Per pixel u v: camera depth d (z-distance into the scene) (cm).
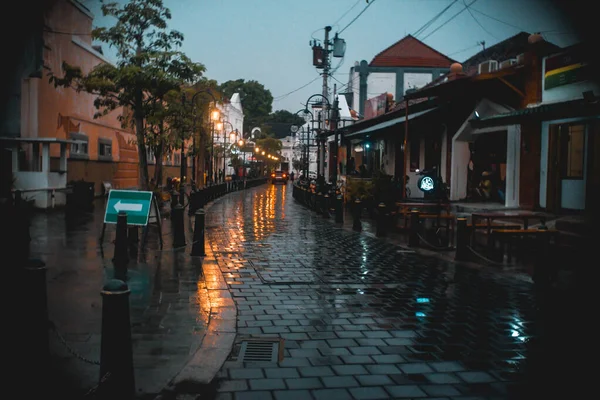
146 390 412
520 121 1377
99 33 1791
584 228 1109
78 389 401
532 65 1565
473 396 419
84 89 2089
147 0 1770
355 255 1117
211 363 472
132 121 2002
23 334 394
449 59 4531
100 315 599
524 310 681
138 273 856
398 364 486
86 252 1008
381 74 4456
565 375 465
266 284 819
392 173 2748
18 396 383
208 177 4338
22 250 1015
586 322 628
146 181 1928
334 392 421
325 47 3039
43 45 1930
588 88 1338
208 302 685
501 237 1054
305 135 7312
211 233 1457
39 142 1800
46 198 1778
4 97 1906
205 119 3058
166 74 1744
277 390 423
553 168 1453
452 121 2014
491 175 1886
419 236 1249
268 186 6091
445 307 695
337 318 638
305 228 1647
